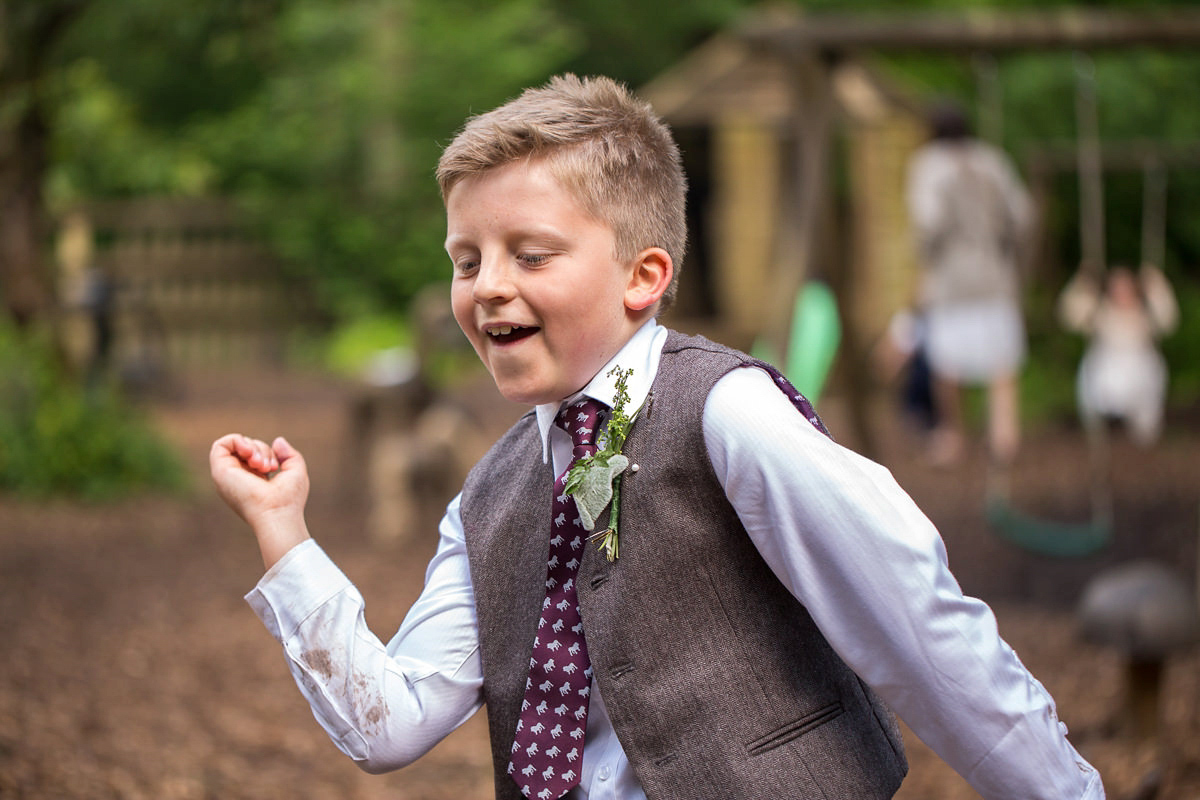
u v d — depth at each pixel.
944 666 1.45
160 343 15.73
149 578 6.15
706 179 17.12
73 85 8.74
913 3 16.09
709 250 17.28
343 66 16.80
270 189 17.02
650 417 1.59
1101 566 6.65
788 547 1.49
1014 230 8.48
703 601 1.54
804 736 1.53
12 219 8.40
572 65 19.36
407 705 1.67
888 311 13.79
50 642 5.00
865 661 1.49
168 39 8.02
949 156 8.35
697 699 1.51
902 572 1.45
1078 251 14.45
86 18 7.98
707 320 15.84
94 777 3.65
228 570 6.36
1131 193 14.26
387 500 7.30
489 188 1.58
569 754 1.58
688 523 1.55
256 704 4.46
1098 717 4.23
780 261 7.40
